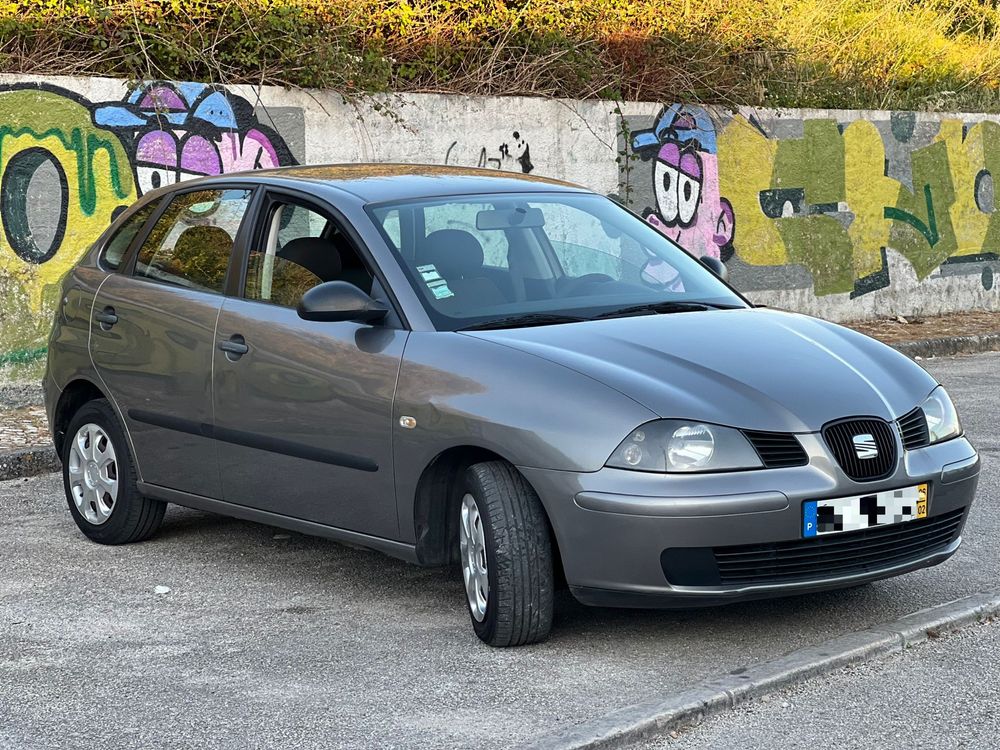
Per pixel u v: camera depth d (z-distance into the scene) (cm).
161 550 668
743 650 507
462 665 494
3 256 1004
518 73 1294
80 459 689
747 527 473
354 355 548
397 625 544
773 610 555
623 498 471
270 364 579
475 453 521
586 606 565
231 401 596
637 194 1348
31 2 1056
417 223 583
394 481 533
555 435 484
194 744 423
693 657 500
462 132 1223
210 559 650
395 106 1183
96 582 612
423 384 521
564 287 583
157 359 636
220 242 635
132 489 664
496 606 500
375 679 480
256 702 459
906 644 505
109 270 689
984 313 1658
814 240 1506
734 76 1439
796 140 1479
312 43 1138
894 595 575
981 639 514
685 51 1394
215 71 1113
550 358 504
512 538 494
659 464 473
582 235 616
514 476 500
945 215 1641
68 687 477
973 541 663
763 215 1458
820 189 1507
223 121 1095
